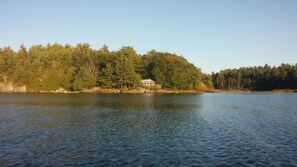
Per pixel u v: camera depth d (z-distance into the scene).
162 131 47.16
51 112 74.31
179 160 30.38
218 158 31.03
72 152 33.38
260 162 29.55
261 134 44.38
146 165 28.67
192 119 61.94
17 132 45.41
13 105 95.62
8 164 28.72
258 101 123.19
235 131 47.06
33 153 32.75
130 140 40.06
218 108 88.44
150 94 179.75
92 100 120.69
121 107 89.00
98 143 38.09
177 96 158.88
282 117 65.81
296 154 32.53
